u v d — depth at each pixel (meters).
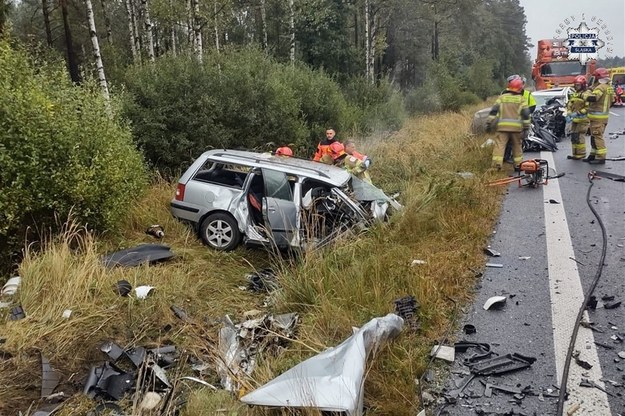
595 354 4.16
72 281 4.85
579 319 4.67
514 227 7.29
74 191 5.76
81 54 22.23
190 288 5.31
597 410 3.52
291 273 5.52
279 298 5.11
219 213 6.80
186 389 3.77
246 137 10.58
